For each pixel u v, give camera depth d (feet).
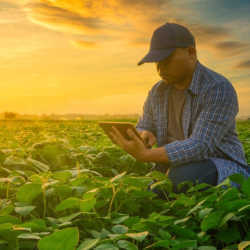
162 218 5.40
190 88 9.10
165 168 10.30
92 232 5.14
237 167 8.68
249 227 5.90
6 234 4.58
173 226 5.29
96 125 42.68
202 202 5.84
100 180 7.43
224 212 5.56
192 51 9.01
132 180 6.72
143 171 12.14
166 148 8.54
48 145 11.53
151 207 7.06
